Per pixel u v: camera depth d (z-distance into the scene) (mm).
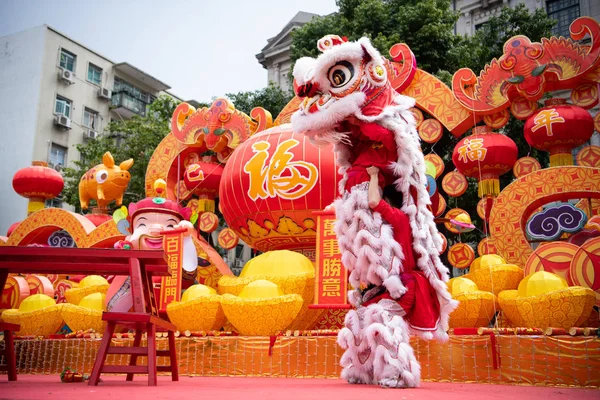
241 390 3869
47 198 14117
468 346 5645
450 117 8773
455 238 17453
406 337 4402
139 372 4180
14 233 12375
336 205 4984
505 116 8594
